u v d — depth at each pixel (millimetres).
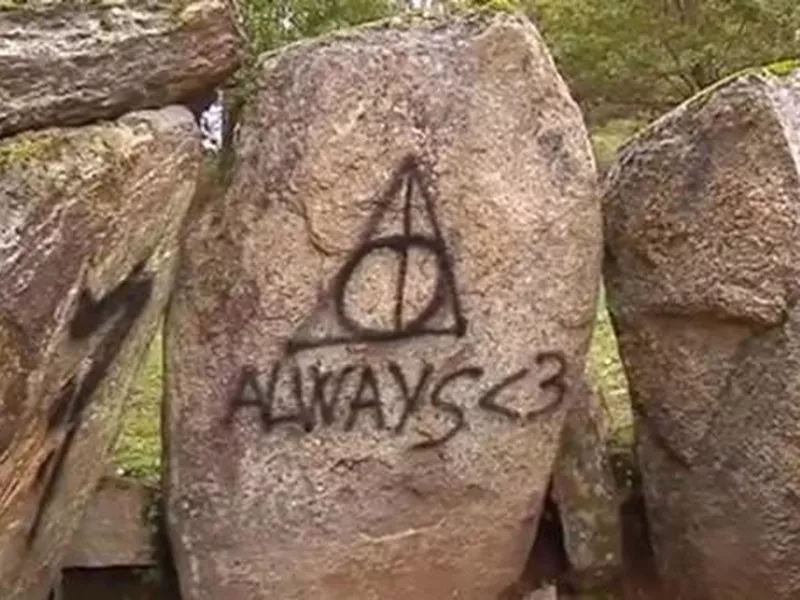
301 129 3711
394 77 3746
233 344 3803
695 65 8609
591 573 4609
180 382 3826
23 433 2875
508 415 4105
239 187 3742
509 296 3990
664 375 4434
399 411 3984
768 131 3967
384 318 3885
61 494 3420
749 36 8562
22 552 3326
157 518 4168
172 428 3865
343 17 4867
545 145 3947
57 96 2873
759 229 4027
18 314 2650
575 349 4129
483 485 4148
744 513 4246
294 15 4824
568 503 4590
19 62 2807
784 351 4027
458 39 3816
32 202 2648
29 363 2730
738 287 4105
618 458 4840
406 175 3795
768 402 4102
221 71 3191
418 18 3818
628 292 4480
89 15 2943
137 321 3355
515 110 3893
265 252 3752
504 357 4043
